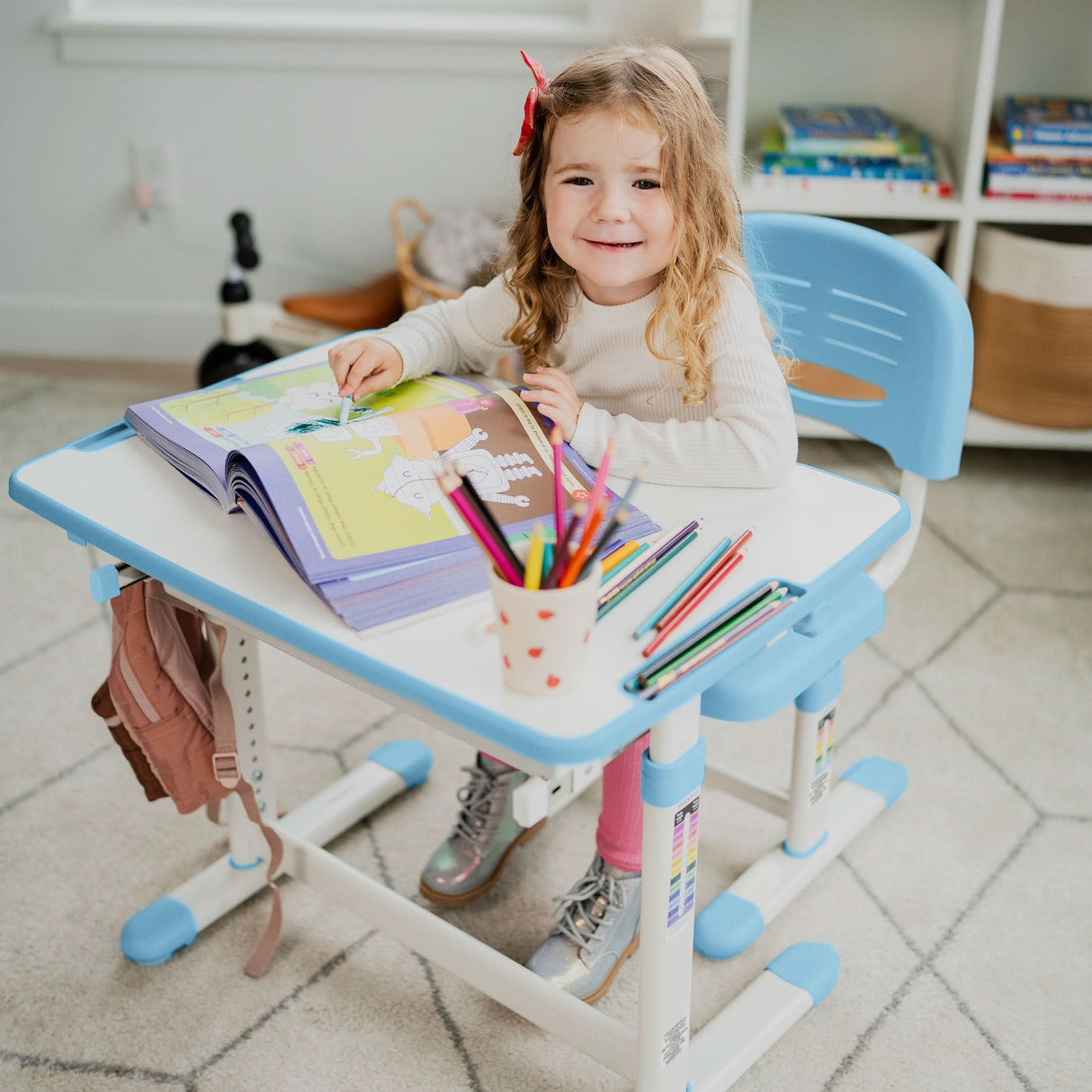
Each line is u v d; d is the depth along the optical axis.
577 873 1.40
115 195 2.59
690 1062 1.13
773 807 1.37
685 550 0.92
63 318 2.71
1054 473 2.24
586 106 1.01
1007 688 1.69
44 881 1.39
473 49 2.34
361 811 1.47
